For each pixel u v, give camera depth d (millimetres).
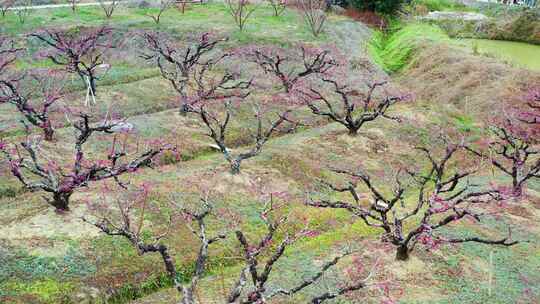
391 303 16484
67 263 18250
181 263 19109
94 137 27031
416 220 21688
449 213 22047
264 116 31297
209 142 27938
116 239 19547
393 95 35312
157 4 51719
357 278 17828
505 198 19562
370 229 21438
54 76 35344
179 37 42312
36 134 27141
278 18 48469
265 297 14414
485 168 26906
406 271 18125
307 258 19312
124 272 18344
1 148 20359
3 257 18109
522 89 34250
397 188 20984
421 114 32375
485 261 18891
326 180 25109
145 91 33656
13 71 35812
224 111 31250
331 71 37812
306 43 41656
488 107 33219
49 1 51156
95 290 17547
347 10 53875
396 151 28281
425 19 55438
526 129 30578
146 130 28141
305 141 28422
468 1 62406
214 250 19812
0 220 20109
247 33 42875
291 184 24484
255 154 24562
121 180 23500
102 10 49438
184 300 13562
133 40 41906
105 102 31734
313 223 22094
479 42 50281
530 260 19156
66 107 29875
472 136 30500
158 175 24406
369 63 40562
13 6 48062
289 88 33281
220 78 36469
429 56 41781
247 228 21109
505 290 17375
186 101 29875
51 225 19844
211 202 22328
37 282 17375
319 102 33625
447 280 17766
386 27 52344
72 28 43000
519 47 49062
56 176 21438
